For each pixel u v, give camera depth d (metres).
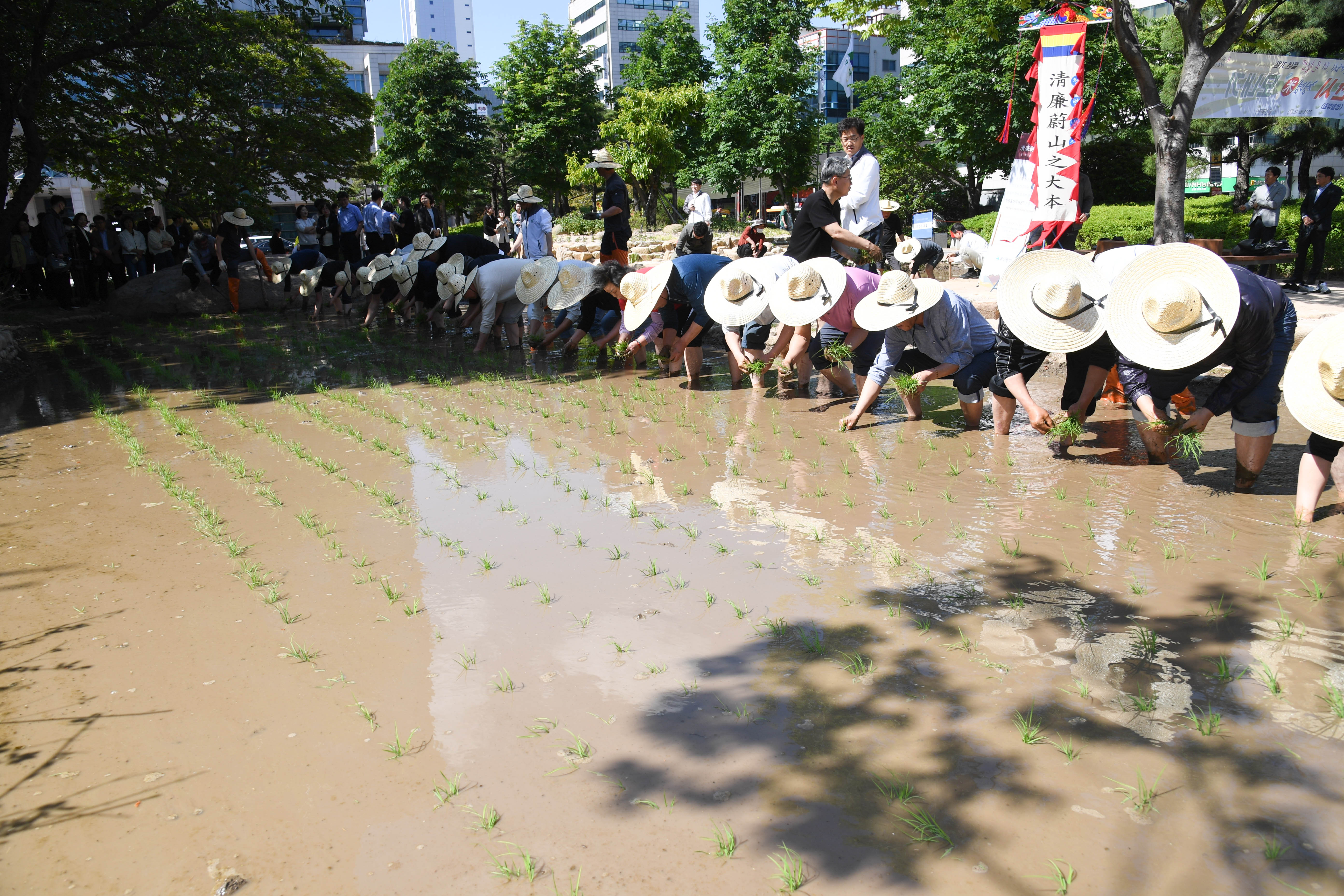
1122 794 2.67
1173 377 5.46
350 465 6.75
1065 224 10.16
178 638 4.06
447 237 14.19
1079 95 9.84
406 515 5.57
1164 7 32.69
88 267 18.50
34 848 2.73
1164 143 11.57
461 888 2.45
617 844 2.58
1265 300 4.90
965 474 5.87
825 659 3.55
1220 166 36.94
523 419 8.05
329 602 4.36
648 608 4.11
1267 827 2.50
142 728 3.35
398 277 13.65
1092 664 3.41
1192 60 11.27
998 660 3.47
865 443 6.74
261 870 2.57
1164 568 4.23
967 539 4.72
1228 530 4.67
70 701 3.57
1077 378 6.36
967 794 2.71
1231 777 2.71
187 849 2.68
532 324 13.87
